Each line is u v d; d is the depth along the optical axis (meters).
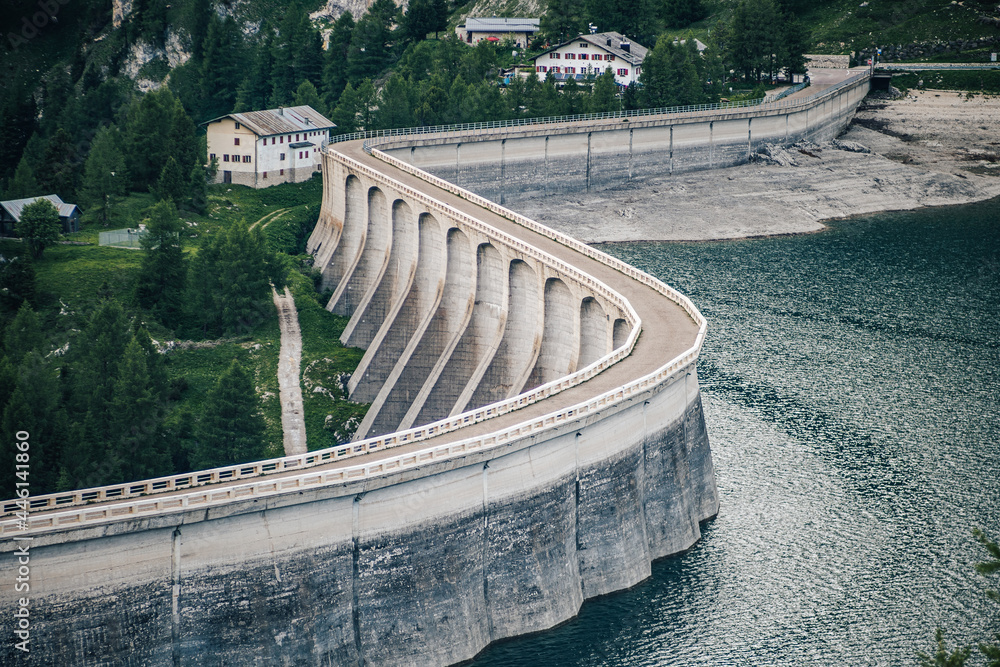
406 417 166.88
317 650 98.06
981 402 159.88
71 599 88.88
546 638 109.50
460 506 104.94
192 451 139.25
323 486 96.25
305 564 97.31
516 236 170.12
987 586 116.88
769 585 117.50
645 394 118.31
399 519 101.44
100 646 90.06
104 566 89.75
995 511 130.75
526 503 109.38
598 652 107.50
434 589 103.75
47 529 86.94
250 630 95.25
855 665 105.81
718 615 112.81
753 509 132.12
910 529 127.25
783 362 174.12
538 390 119.00
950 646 108.00
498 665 105.50
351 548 99.38
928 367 172.75
